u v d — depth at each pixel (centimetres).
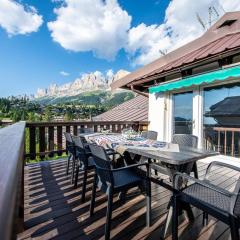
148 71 589
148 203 208
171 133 558
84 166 268
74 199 267
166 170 245
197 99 482
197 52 455
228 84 419
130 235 192
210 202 161
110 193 189
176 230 171
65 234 193
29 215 226
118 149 263
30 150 457
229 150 422
